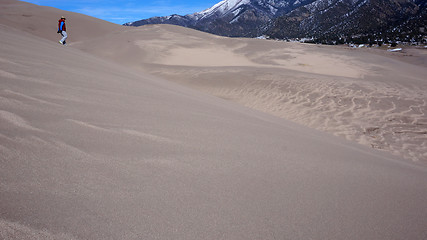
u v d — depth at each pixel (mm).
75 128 1653
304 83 10289
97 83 3160
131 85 3809
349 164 2268
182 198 1172
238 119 3328
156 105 2861
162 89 4527
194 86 10664
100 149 1452
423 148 5578
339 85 10055
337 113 7609
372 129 6539
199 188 1299
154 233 907
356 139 5957
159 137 1879
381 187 1847
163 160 1516
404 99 8664
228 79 11164
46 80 2572
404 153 5309
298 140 2846
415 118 7246
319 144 2924
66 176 1101
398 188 1907
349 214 1363
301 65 17359
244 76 11406
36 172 1066
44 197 926
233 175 1533
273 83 10398
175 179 1329
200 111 3186
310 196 1474
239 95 9555
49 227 790
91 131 1674
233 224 1074
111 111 2215
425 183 2240
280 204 1320
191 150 1771
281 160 1978
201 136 2131
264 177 1604
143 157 1492
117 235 847
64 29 16188
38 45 6238
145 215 990
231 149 1976
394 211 1506
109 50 17641
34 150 1240
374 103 8297
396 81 12203
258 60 18703
